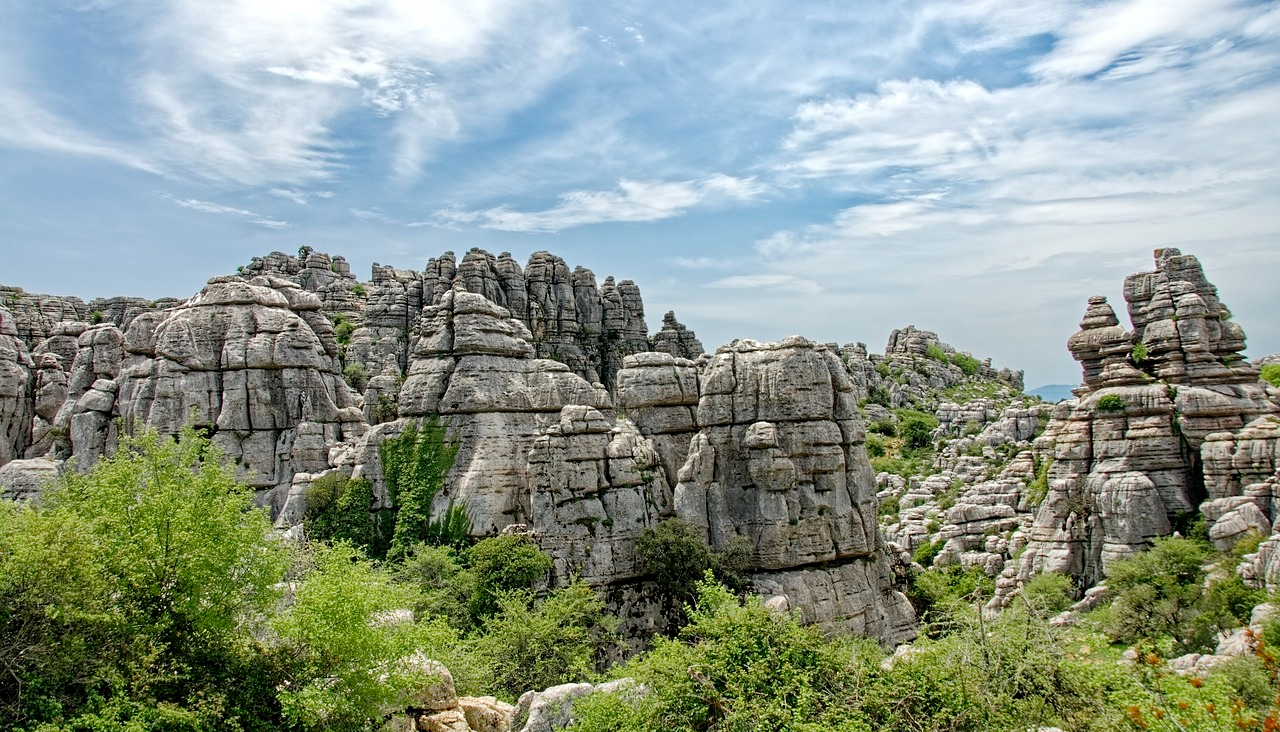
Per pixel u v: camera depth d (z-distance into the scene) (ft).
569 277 513.86
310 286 566.36
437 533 223.10
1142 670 86.33
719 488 213.05
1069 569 222.89
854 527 211.41
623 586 203.21
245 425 274.16
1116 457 226.17
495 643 158.51
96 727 76.69
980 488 314.35
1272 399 236.22
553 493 206.59
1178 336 242.17
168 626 88.89
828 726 80.74
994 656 85.51
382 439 240.73
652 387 234.38
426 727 98.94
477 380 239.50
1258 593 153.28
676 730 86.33
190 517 94.12
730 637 93.86
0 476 257.34
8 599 80.38
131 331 295.89
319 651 93.35
